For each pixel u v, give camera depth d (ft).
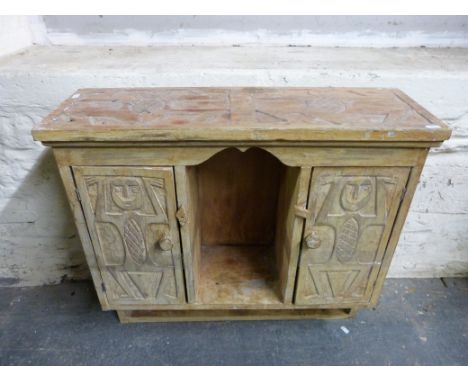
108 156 2.56
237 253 4.18
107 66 3.42
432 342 3.75
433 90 3.40
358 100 2.97
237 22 4.07
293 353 3.61
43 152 3.65
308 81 3.42
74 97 2.98
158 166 2.62
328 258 3.14
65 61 3.53
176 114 2.61
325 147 2.54
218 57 3.76
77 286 4.48
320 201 2.81
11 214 3.99
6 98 3.34
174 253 3.08
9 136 3.53
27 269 4.42
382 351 3.65
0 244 4.19
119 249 3.05
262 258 4.10
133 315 3.86
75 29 4.10
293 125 2.42
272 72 3.38
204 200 4.01
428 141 2.43
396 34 4.19
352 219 2.90
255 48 4.16
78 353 3.60
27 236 4.17
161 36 4.17
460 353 3.64
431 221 4.14
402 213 2.87
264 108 2.76
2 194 3.85
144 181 2.68
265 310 3.90
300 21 4.07
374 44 4.24
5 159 3.65
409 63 3.61
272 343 3.71
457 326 3.95
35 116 3.46
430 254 4.42
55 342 3.71
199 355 3.58
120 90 3.18
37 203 3.95
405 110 2.74
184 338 3.76
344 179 2.70
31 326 3.90
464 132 3.58
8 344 3.69
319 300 3.46
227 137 2.40
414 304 4.23
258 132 2.38
